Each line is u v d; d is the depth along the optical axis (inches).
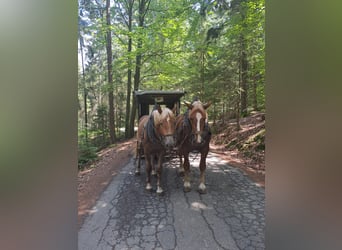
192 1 408.2
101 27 463.2
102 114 586.9
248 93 451.2
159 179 188.1
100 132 568.1
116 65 494.6
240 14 291.6
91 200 178.5
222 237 123.3
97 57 691.4
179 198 176.6
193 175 233.1
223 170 251.1
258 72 335.6
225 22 342.3
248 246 115.0
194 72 468.8
